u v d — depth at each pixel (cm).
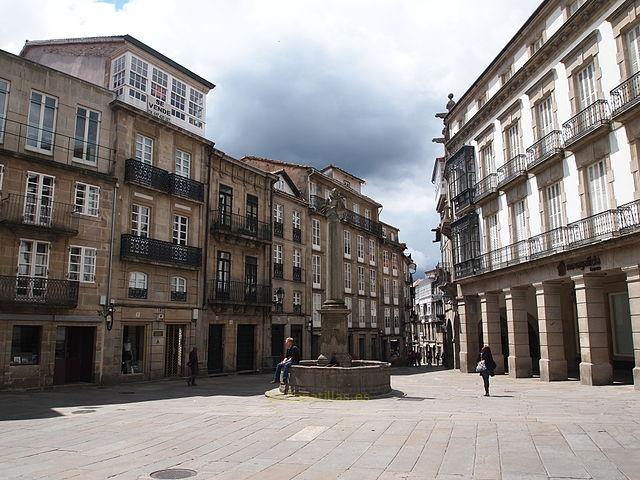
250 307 3114
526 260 2061
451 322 3572
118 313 2239
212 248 2886
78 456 783
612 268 1588
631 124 1549
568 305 2369
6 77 1978
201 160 2842
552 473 637
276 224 3547
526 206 2194
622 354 2022
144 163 2438
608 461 684
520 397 1427
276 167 4112
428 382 2088
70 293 2038
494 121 2512
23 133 2006
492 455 735
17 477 662
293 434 926
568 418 1016
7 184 1930
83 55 2678
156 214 2506
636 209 1505
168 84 2703
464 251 2847
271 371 3231
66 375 2086
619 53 1612
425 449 784
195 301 2688
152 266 2441
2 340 1852
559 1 1991
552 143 1956
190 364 2169
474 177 2759
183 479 647
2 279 1858
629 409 1124
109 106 2352
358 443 838
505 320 2955
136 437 934
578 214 1811
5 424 1102
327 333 1558
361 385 1423
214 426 1035
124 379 2244
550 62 2005
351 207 4762
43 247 2019
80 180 2166
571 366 2331
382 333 5009
